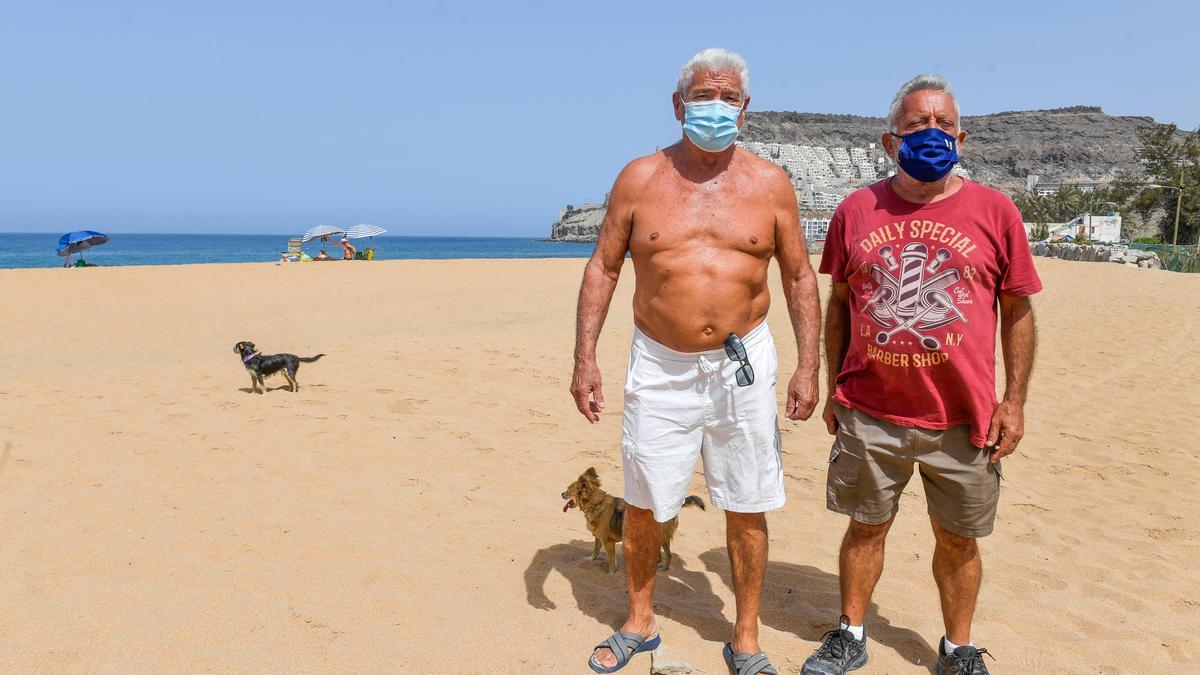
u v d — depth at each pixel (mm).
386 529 5027
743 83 3264
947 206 3135
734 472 3367
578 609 3988
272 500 5516
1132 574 4648
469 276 26328
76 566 4328
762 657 3357
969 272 3094
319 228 41188
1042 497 6043
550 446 7160
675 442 3387
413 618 3793
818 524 5395
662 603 4098
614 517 4371
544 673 3328
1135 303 20734
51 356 11977
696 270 3225
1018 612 4078
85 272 21875
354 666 3324
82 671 3248
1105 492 6168
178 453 6605
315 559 4496
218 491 5680
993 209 3092
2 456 6434
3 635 3529
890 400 3260
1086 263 39812
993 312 3180
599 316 3521
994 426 3184
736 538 3428
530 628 3744
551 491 5980
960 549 3350
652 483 3395
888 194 3270
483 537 4973
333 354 12141
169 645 3463
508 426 7785
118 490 5648
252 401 8742
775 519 5477
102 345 13109
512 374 10547
